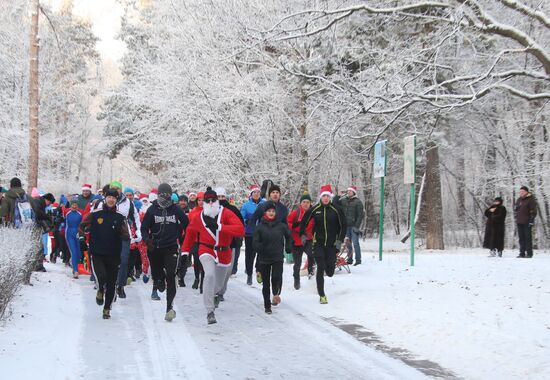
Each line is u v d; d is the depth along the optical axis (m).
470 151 30.83
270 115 23.86
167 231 9.41
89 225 9.06
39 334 7.52
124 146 43.00
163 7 29.16
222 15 23.34
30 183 21.20
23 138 34.47
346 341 7.79
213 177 24.83
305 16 18.39
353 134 21.80
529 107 24.62
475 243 34.09
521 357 6.71
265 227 9.92
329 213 10.67
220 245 9.22
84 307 10.05
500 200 18.95
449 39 13.96
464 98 13.51
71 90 51.81
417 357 7.06
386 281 12.65
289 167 24.92
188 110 24.59
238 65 24.53
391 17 16.53
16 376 5.70
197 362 6.64
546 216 28.03
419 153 25.95
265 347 7.44
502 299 10.17
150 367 6.37
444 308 9.51
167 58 25.95
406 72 15.84
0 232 9.03
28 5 37.81
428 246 26.25
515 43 18.77
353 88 14.80
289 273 15.09
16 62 36.84
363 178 33.12
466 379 6.11
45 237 15.12
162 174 41.28
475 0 12.80
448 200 38.25
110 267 9.09
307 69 19.69
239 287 12.99
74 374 5.96
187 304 10.66
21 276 9.34
